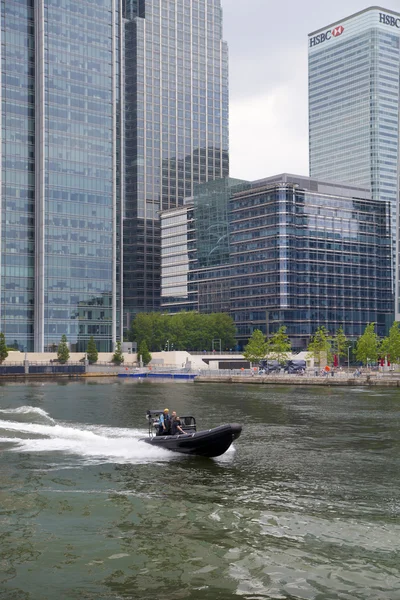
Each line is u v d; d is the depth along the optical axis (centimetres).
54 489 3594
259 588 2291
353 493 3478
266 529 2875
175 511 3153
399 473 3962
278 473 3969
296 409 7638
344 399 9112
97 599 2211
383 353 15938
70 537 2783
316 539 2748
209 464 4238
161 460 4375
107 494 3478
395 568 2448
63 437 5256
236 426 4375
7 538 2777
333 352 18488
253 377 13600
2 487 3644
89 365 18200
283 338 16662
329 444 5019
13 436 5291
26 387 12238
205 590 2273
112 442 5019
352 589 2281
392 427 6000
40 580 2355
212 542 2716
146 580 2352
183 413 7162
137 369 18212
